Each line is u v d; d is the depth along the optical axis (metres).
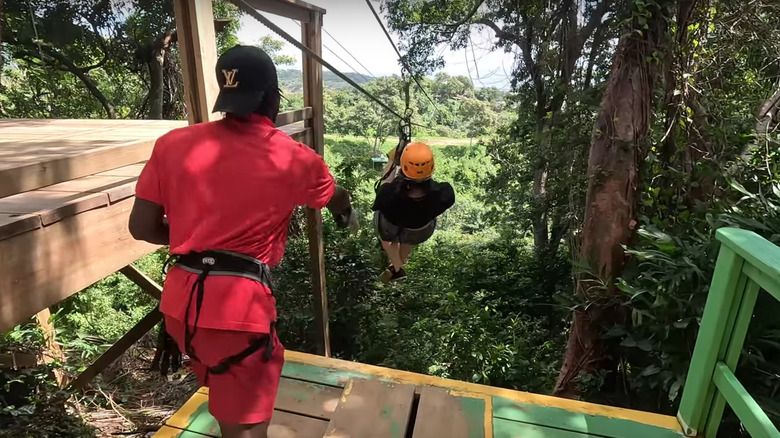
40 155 3.36
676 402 4.06
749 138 5.39
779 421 2.90
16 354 5.78
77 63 15.88
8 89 15.43
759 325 3.20
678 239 3.97
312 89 5.63
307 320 7.60
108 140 4.09
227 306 1.57
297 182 1.70
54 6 14.11
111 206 2.87
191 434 2.38
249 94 1.63
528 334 8.20
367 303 8.32
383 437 2.33
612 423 2.46
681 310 3.63
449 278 12.66
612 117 5.07
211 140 1.64
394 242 3.73
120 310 9.51
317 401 2.62
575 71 8.35
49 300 2.40
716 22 6.48
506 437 2.35
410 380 2.79
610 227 5.06
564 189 8.73
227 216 1.60
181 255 1.65
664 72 5.14
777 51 6.63
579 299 5.29
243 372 1.63
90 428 5.45
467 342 6.79
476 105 33.00
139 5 14.94
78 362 6.80
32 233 2.30
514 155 13.78
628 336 4.45
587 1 7.86
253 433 1.71
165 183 1.65
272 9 4.39
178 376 7.33
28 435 4.68
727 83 6.73
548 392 6.05
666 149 5.67
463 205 26.56
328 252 8.45
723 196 5.06
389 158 3.75
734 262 2.08
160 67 14.94
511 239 15.05
